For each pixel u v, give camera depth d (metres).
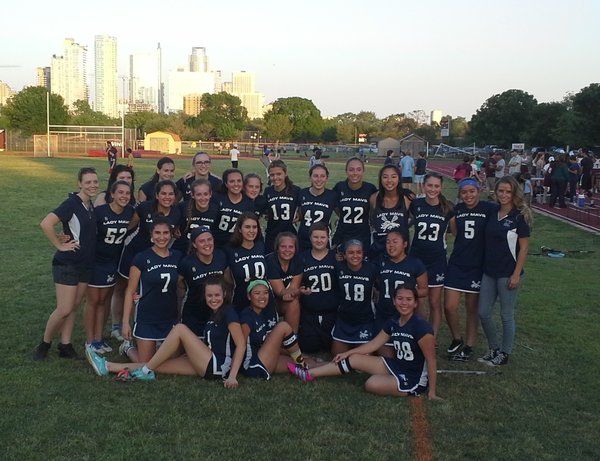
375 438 5.08
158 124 101.38
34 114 68.75
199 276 6.76
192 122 105.25
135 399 5.76
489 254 6.92
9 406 5.54
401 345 6.09
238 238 6.93
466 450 4.93
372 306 7.07
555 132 66.62
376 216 7.78
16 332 7.65
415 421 5.41
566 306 9.30
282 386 6.20
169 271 6.71
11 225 15.68
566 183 22.31
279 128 102.56
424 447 4.94
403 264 6.82
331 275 7.03
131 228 7.45
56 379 6.22
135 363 6.57
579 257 13.39
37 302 8.96
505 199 6.84
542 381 6.47
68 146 59.53
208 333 6.46
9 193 22.53
